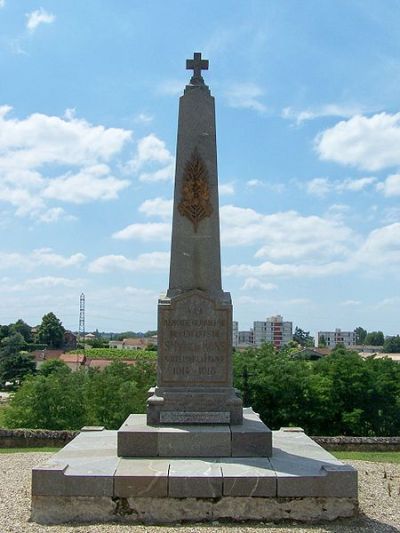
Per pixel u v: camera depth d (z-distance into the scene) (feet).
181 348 35.17
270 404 86.58
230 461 30.73
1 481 35.58
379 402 89.20
